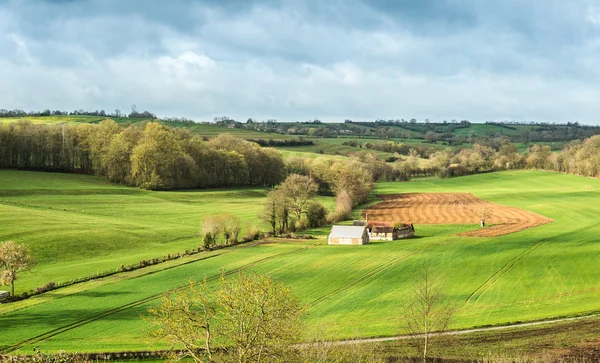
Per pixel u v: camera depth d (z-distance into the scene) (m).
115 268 95.69
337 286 84.69
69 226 122.38
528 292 77.50
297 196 147.50
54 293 80.75
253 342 37.94
